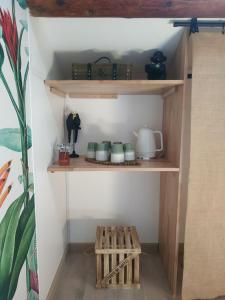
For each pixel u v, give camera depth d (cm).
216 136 131
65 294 155
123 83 134
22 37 104
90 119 186
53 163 154
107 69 147
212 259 143
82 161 162
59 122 169
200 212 138
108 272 158
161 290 158
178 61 146
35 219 121
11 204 94
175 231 147
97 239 167
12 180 95
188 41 131
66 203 195
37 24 122
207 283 145
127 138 188
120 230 180
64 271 178
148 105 185
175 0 106
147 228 201
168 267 165
